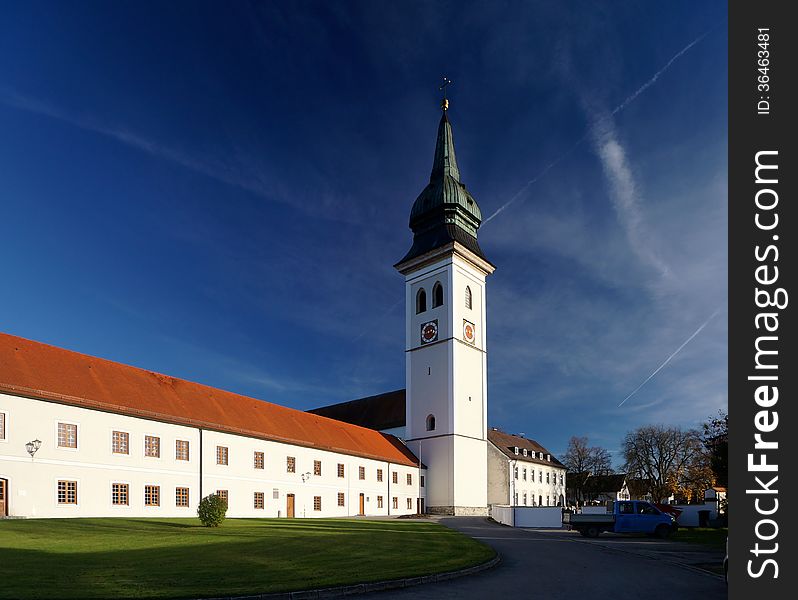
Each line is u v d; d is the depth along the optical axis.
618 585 15.84
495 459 73.31
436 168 72.75
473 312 67.56
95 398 34.53
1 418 29.97
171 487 37.59
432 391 64.38
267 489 44.41
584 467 94.31
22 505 30.12
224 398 46.84
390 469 58.00
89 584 12.84
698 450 71.69
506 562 20.33
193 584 13.02
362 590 13.63
